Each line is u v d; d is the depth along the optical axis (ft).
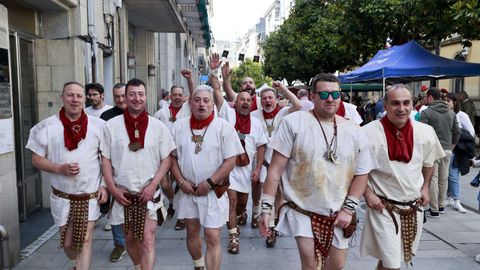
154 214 12.38
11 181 14.42
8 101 14.21
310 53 64.39
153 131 12.35
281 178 10.73
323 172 10.05
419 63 27.14
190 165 12.50
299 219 10.30
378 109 40.93
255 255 16.14
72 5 21.71
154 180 12.21
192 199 12.71
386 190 11.26
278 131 10.46
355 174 10.49
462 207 22.49
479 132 46.60
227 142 12.47
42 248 16.42
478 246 17.11
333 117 10.44
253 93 21.45
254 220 19.38
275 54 85.51
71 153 12.07
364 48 40.42
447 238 18.03
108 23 27.73
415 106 31.14
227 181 12.68
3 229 12.49
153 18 40.60
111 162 12.35
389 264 10.98
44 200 22.04
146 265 12.37
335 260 10.50
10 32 19.01
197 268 13.52
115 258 15.37
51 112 21.98
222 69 18.94
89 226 12.28
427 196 11.72
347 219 10.21
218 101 17.39
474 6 22.31
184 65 84.94
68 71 21.93
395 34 37.35
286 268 14.93
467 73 26.96
